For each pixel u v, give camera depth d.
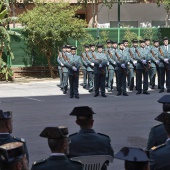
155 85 23.80
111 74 21.66
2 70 24.89
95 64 19.97
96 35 27.98
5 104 17.95
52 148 5.03
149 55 21.58
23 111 16.39
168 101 8.35
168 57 21.27
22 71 26.92
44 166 4.99
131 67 21.98
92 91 21.70
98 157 6.49
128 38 27.73
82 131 6.61
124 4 32.50
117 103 18.19
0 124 6.03
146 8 32.69
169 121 5.65
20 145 3.79
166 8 31.36
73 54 20.03
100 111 16.33
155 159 5.51
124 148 4.29
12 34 25.30
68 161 5.05
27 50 26.88
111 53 21.59
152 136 7.05
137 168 4.04
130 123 14.22
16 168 3.68
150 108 16.94
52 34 24.81
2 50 24.97
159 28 29.05
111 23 32.66
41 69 27.27
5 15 25.98
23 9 31.48
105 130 13.23
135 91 21.84
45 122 14.39
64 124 14.04
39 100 19.00
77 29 25.44
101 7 31.31
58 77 26.61
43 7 25.78
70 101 18.77
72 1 31.78
